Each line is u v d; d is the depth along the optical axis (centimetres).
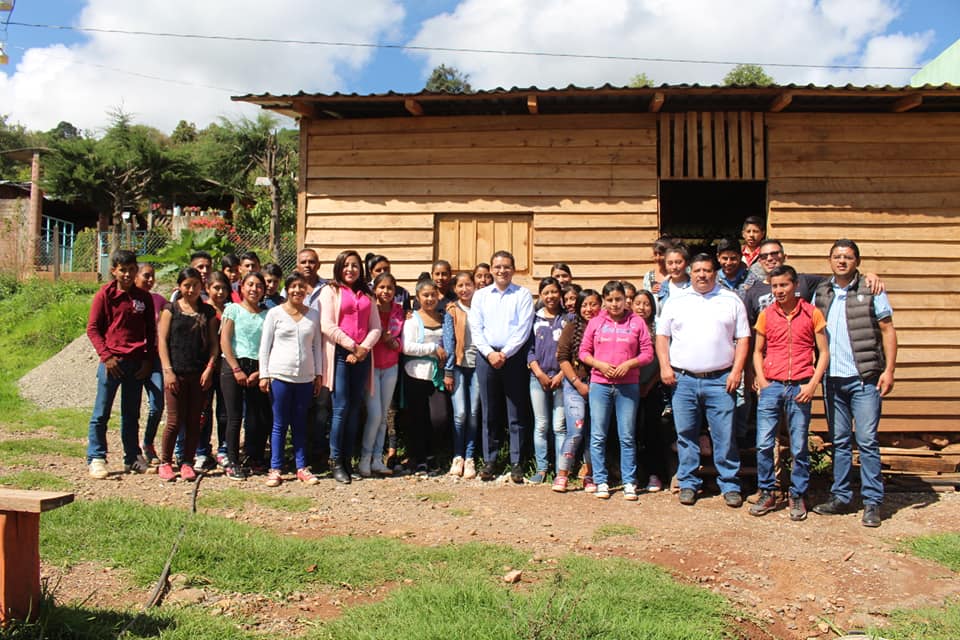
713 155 816
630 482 649
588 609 383
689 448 641
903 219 803
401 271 834
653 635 364
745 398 665
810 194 805
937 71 984
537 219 825
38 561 350
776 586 468
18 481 597
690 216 1240
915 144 810
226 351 666
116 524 498
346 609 395
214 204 3466
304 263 736
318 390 686
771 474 613
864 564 503
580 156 827
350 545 489
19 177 4769
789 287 600
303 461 676
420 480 698
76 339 1200
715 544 531
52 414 915
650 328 695
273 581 431
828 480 707
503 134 834
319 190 852
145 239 1867
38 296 1567
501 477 705
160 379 689
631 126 825
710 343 627
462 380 721
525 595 414
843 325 606
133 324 654
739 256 688
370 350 686
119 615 371
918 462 717
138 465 664
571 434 670
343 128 855
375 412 701
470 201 832
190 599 400
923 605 444
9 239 2058
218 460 700
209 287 689
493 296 703
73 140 2914
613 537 539
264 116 3259
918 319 790
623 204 820
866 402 596
